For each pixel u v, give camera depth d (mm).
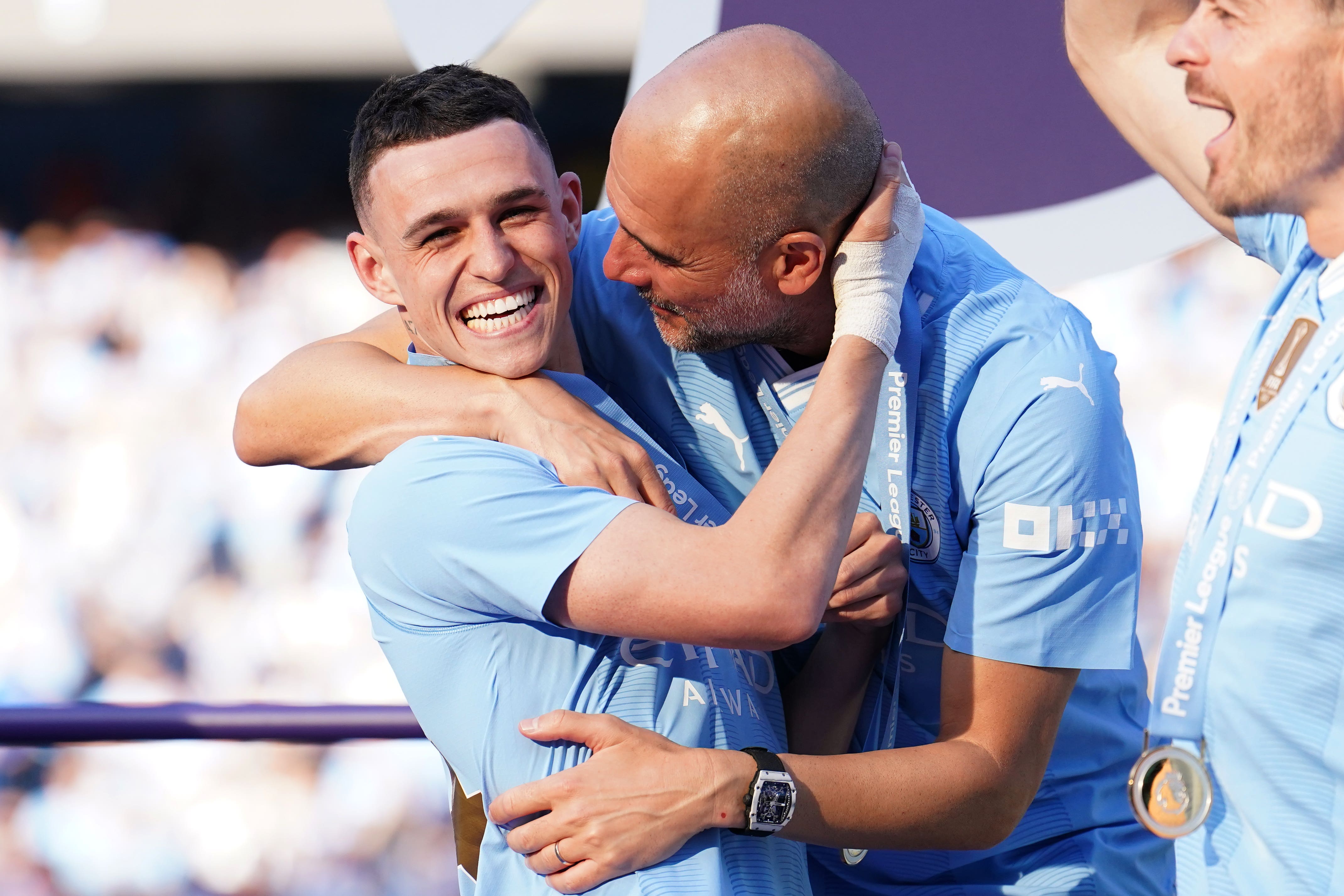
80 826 17656
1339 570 4258
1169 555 22141
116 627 21078
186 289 24750
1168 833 4609
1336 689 4305
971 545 5375
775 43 4980
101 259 24812
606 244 6043
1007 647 5234
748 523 4699
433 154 5023
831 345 5488
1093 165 6551
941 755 5117
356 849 17734
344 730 6129
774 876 5004
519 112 5223
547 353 5340
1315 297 4516
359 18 25016
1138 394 22672
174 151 25922
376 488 4996
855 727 5672
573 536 4711
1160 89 5340
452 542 4812
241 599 21109
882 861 5918
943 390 5348
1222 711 4578
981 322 5379
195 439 22938
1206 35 4395
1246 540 4480
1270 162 4344
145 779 17750
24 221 25516
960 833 5137
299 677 20797
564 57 22391
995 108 6574
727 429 5742
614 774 4711
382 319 6375
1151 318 22766
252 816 17781
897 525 5371
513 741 4922
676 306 5281
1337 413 4293
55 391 23203
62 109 25625
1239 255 22625
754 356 5641
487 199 5039
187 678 20906
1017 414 5199
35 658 20797
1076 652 5266
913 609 5676
